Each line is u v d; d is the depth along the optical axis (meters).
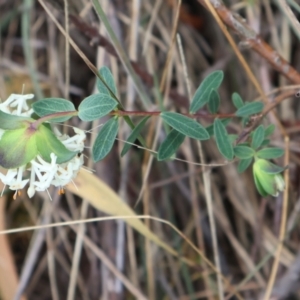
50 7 0.45
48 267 0.47
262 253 0.44
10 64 0.48
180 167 0.45
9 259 0.41
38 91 0.43
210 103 0.32
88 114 0.27
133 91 0.42
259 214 0.44
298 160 0.42
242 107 0.32
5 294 0.41
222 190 0.46
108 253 0.44
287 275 0.41
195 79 0.47
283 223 0.38
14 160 0.26
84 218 0.42
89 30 0.38
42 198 0.46
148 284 0.43
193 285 0.45
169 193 0.46
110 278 0.43
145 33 0.45
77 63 0.48
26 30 0.44
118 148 0.44
